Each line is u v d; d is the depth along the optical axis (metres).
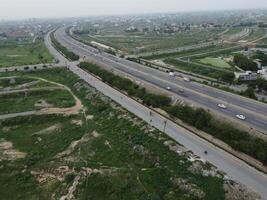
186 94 124.94
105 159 86.44
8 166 86.75
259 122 95.12
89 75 174.88
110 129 104.94
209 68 194.12
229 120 95.81
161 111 113.38
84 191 73.81
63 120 117.25
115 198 70.12
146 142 90.50
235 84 160.38
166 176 74.19
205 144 87.12
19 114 121.38
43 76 181.50
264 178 70.94
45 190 76.00
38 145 99.50
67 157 89.62
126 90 139.38
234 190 65.88
